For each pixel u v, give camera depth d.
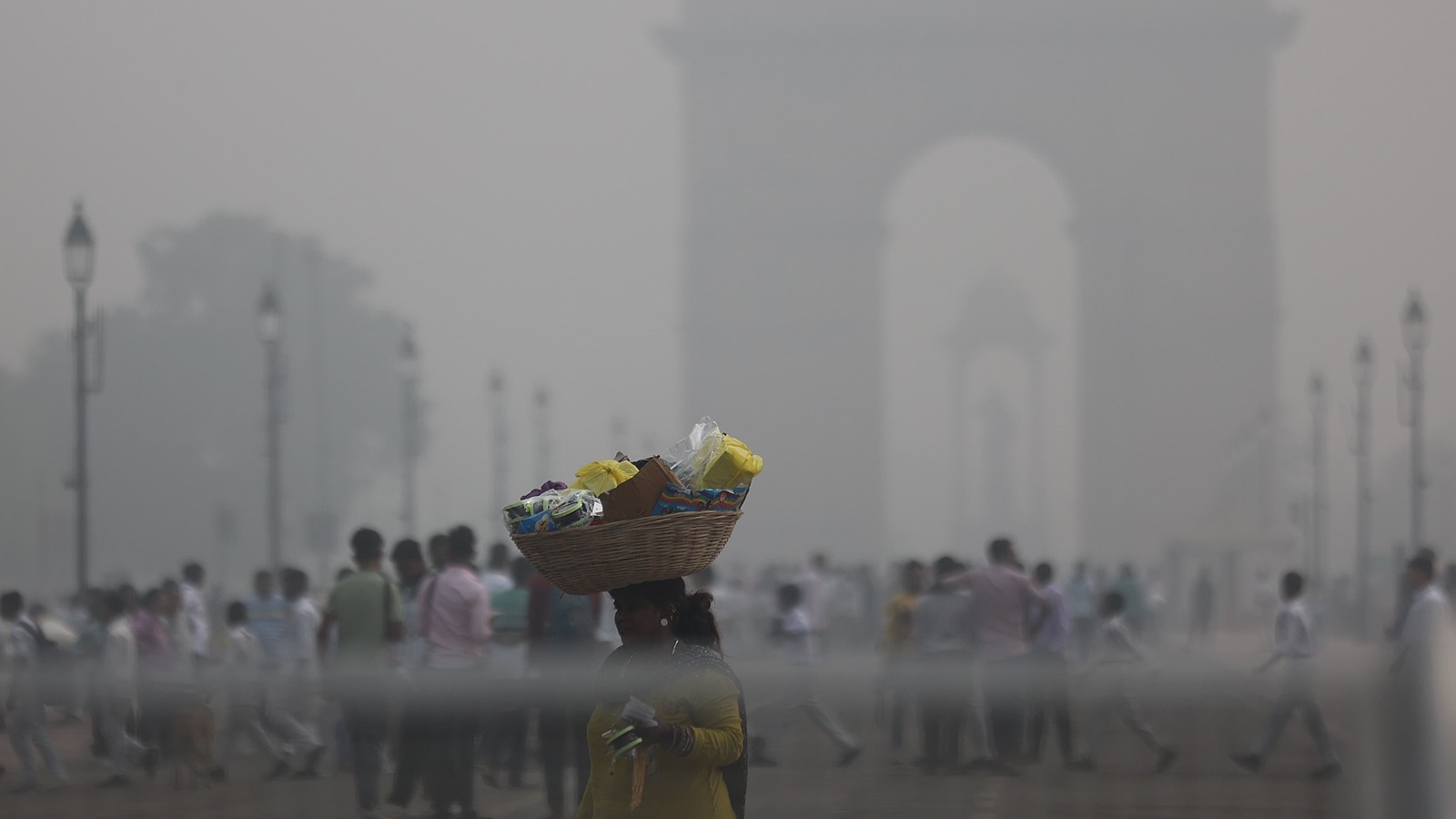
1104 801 38.38
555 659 41.03
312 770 39.53
